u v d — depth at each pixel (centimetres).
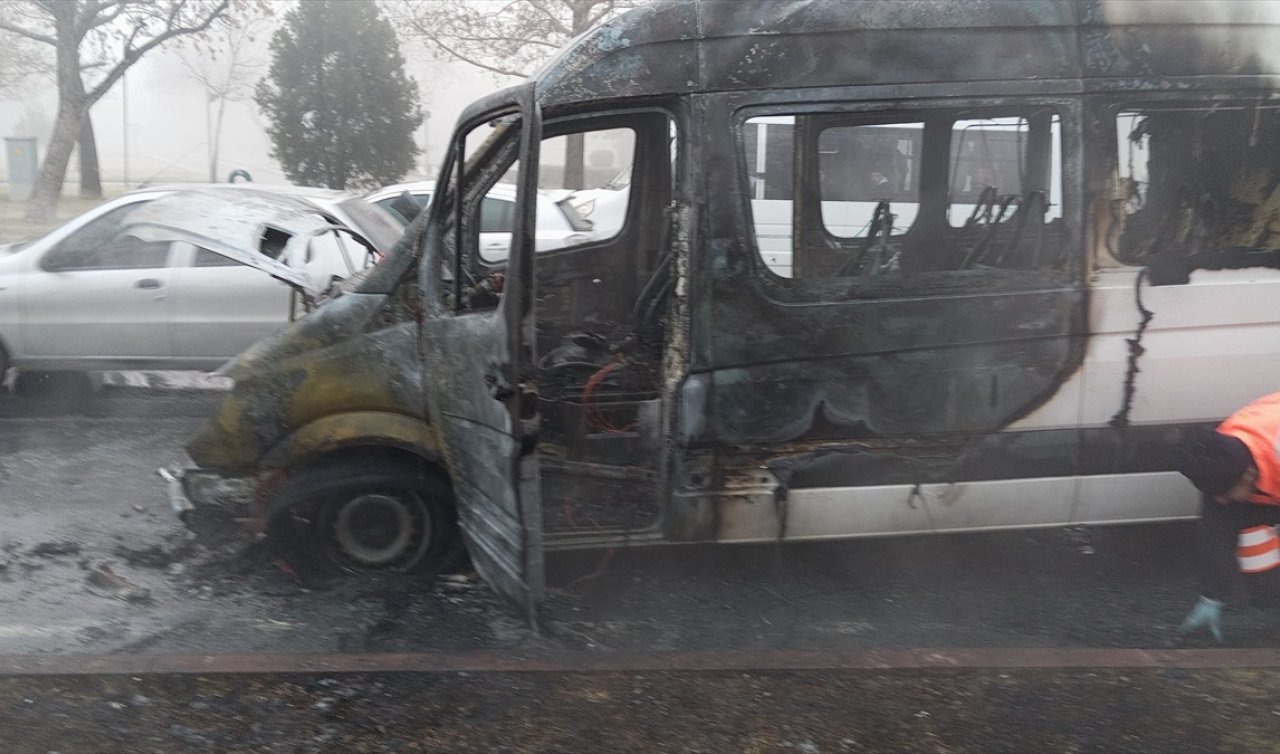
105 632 412
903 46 399
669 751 331
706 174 396
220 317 740
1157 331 411
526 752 330
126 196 757
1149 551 492
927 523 423
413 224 445
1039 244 408
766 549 438
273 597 446
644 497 439
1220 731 339
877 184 402
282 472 451
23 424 714
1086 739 337
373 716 348
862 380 407
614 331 512
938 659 382
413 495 449
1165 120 408
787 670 376
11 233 1773
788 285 401
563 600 439
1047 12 402
